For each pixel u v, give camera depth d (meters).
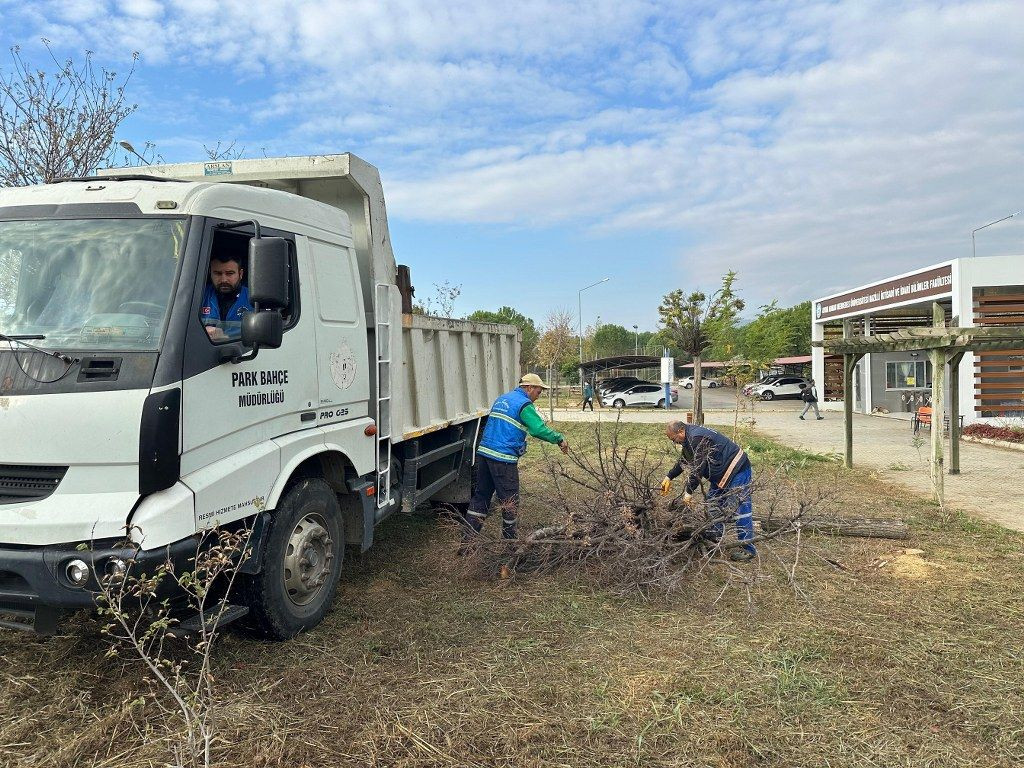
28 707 3.53
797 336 58.84
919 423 18.23
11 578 3.24
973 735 3.38
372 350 5.42
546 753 3.20
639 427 19.78
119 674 3.88
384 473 5.53
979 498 9.21
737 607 5.07
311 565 4.50
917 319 24.34
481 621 4.75
